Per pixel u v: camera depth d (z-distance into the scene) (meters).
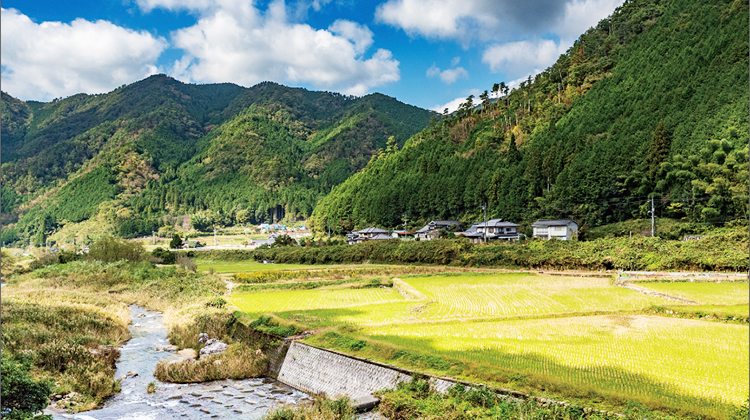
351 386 32.62
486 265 92.69
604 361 31.52
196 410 30.52
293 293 72.00
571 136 147.25
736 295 54.56
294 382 36.22
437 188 160.00
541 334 40.16
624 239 86.62
